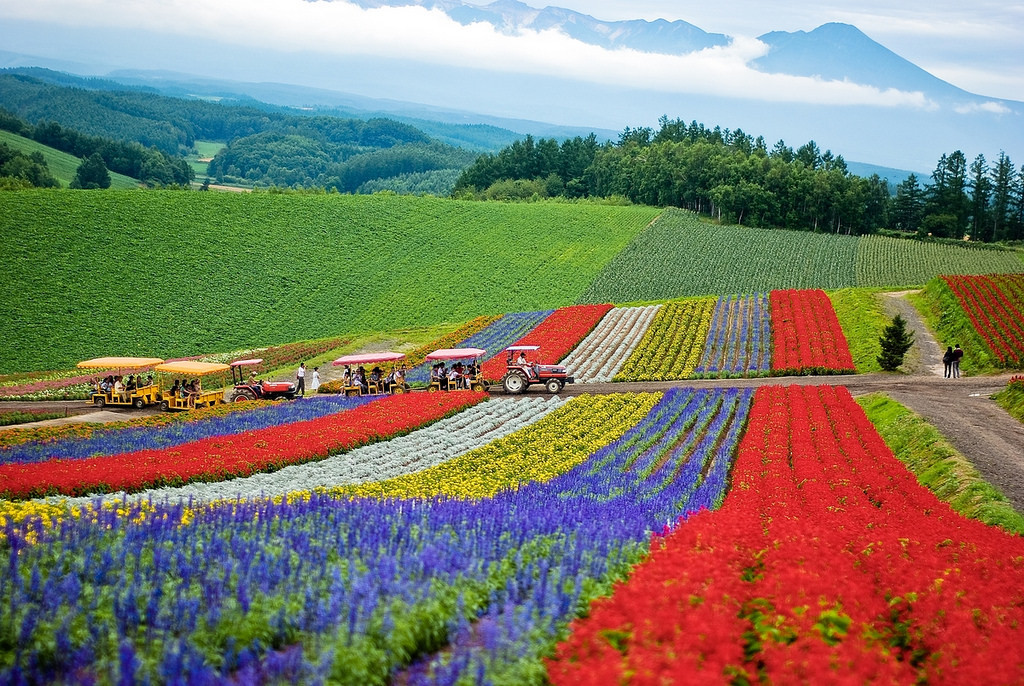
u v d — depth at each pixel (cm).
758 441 3672
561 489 2869
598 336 7225
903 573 1738
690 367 6016
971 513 2745
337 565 1488
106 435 3947
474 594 1402
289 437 3728
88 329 8206
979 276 7694
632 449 3706
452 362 6469
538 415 4528
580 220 13062
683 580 1457
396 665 1141
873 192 16612
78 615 1230
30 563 1473
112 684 1033
